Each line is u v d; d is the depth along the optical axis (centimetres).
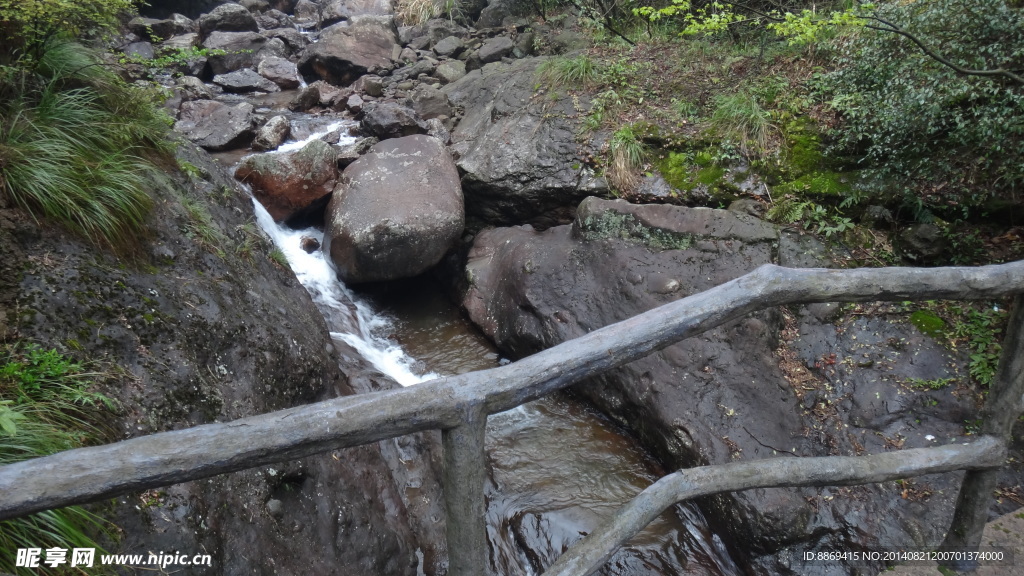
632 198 520
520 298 474
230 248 375
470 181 562
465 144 614
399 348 499
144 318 271
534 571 332
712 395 381
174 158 406
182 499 222
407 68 849
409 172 539
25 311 238
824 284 192
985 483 247
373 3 1082
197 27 897
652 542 341
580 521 348
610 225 474
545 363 154
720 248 445
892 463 221
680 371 394
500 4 999
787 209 474
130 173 327
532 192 541
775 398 379
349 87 779
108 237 289
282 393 317
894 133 438
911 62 424
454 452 146
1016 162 398
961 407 361
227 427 123
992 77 400
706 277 434
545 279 471
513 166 550
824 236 461
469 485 149
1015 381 229
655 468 387
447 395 141
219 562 220
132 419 235
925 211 445
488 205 569
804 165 493
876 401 373
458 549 155
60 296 252
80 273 266
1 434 191
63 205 278
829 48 544
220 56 831
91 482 110
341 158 577
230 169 556
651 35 728
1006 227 432
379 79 777
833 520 322
